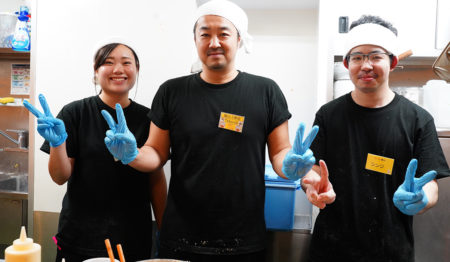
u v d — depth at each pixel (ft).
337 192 4.10
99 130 4.44
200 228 3.77
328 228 4.15
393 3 5.81
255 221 3.83
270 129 4.03
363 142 4.07
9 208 6.90
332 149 4.21
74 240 4.33
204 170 3.77
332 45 5.96
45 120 3.38
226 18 3.70
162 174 5.09
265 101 3.97
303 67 7.30
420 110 4.06
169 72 6.00
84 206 4.36
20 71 7.92
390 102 4.10
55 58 6.15
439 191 5.51
